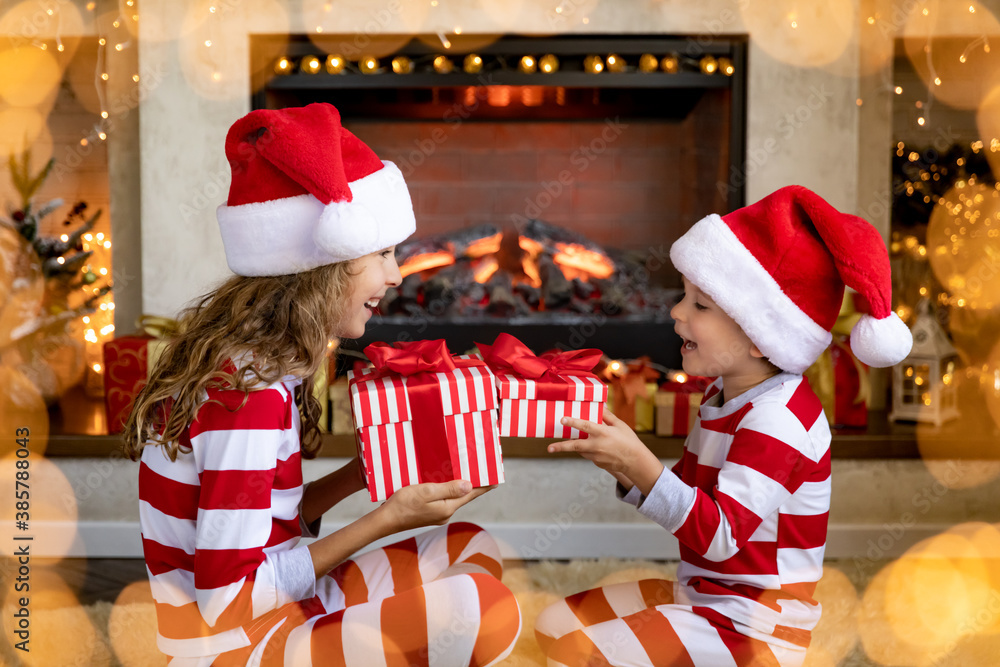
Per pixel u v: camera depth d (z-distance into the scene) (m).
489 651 0.92
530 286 2.22
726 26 2.06
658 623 1.01
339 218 0.89
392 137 2.55
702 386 1.92
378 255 1.00
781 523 1.02
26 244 2.26
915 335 2.04
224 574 0.85
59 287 2.41
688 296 1.10
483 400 1.00
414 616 0.90
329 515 1.92
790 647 1.01
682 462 1.20
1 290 2.21
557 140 2.56
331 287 0.96
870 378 2.30
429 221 2.59
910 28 2.21
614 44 2.08
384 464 0.99
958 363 2.37
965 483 1.89
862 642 1.42
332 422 1.90
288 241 0.95
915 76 2.42
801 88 2.07
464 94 2.28
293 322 0.94
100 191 2.70
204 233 2.11
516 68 2.14
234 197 0.98
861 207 2.35
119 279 2.35
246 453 0.87
